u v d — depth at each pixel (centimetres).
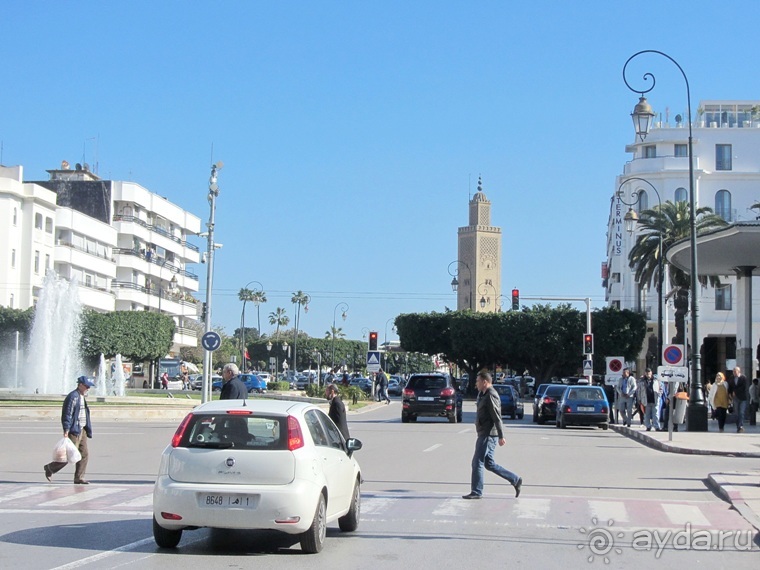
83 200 9194
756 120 8656
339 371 13500
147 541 1103
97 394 5719
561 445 2742
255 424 1034
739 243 3553
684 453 2481
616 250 9306
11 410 3822
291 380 11425
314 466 1033
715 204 8312
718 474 1789
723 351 8175
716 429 3450
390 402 6806
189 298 10700
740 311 4262
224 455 1018
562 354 8075
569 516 1330
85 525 1221
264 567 960
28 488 1608
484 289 17088
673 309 8312
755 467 2103
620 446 2742
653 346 7950
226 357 11819
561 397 3850
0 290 7331
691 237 3244
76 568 944
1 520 1263
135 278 9444
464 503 1443
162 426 3544
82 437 1664
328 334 17400
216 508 1002
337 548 1074
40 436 2905
